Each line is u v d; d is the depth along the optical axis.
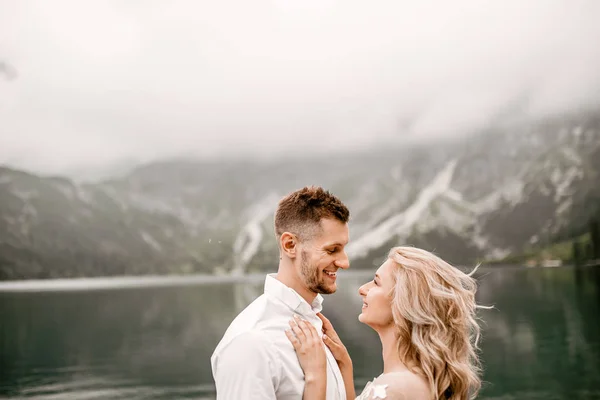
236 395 1.75
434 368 1.91
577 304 55.56
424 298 1.97
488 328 42.03
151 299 91.12
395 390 1.87
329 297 77.19
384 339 2.11
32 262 161.00
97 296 99.69
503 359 30.20
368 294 2.12
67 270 162.25
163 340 47.12
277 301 1.94
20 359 38.41
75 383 29.48
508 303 58.47
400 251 2.11
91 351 41.47
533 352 31.94
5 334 52.53
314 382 1.83
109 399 25.19
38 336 50.94
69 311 74.00
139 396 25.77
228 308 74.25
